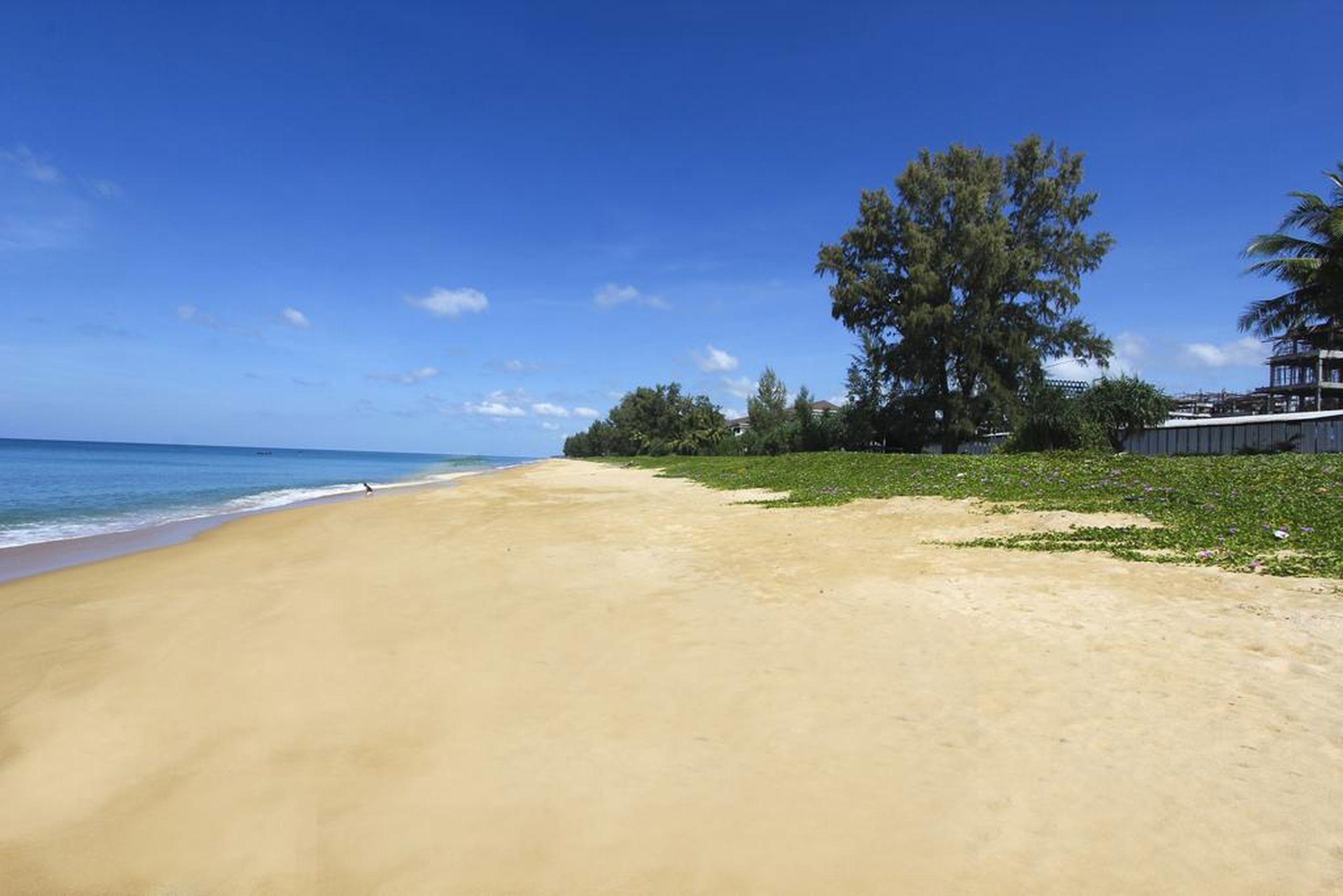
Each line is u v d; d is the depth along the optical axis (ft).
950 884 10.31
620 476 154.30
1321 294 94.07
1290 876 10.15
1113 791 12.61
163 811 13.00
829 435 161.89
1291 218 94.68
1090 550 33.32
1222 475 50.31
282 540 52.01
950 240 134.51
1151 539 34.37
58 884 10.96
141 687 19.38
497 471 230.48
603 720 16.53
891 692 17.56
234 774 14.33
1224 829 11.32
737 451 217.36
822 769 13.88
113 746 15.72
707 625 24.17
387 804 13.03
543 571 35.17
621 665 20.33
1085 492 50.19
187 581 35.58
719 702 17.40
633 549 41.16
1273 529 33.53
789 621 24.22
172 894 10.64
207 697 18.58
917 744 14.76
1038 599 25.22
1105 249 136.05
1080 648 19.97
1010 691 17.25
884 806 12.48
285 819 12.60
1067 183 139.03
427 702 17.87
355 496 106.22
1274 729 14.56
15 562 44.34
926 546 37.22
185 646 23.21
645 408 344.28
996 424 135.95
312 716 17.15
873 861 10.93
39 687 19.67
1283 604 22.75
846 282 142.31
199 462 319.88
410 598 29.55
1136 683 17.29
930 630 22.44
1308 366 170.50
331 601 29.27
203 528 62.23
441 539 48.91
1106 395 94.27
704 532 47.01
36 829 12.54
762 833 11.80
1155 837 11.22
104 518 72.28
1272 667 17.75
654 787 13.39
